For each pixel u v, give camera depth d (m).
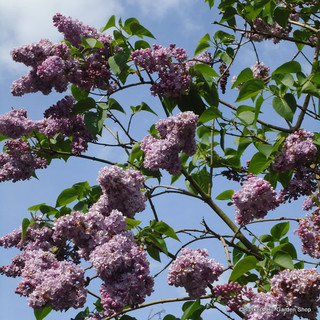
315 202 8.36
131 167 7.68
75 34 7.65
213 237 7.20
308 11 8.98
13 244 7.86
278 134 7.76
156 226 6.79
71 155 8.04
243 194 6.54
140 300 5.70
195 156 8.46
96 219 5.93
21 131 7.77
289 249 6.62
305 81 7.19
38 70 7.37
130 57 7.59
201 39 8.76
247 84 7.09
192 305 6.80
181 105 7.55
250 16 8.34
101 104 7.84
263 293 6.02
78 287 5.71
